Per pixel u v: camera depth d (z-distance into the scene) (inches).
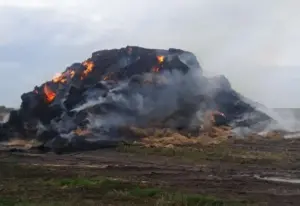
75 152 1624.0
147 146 1628.9
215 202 765.3
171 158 1407.5
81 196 814.5
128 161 1349.7
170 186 929.5
